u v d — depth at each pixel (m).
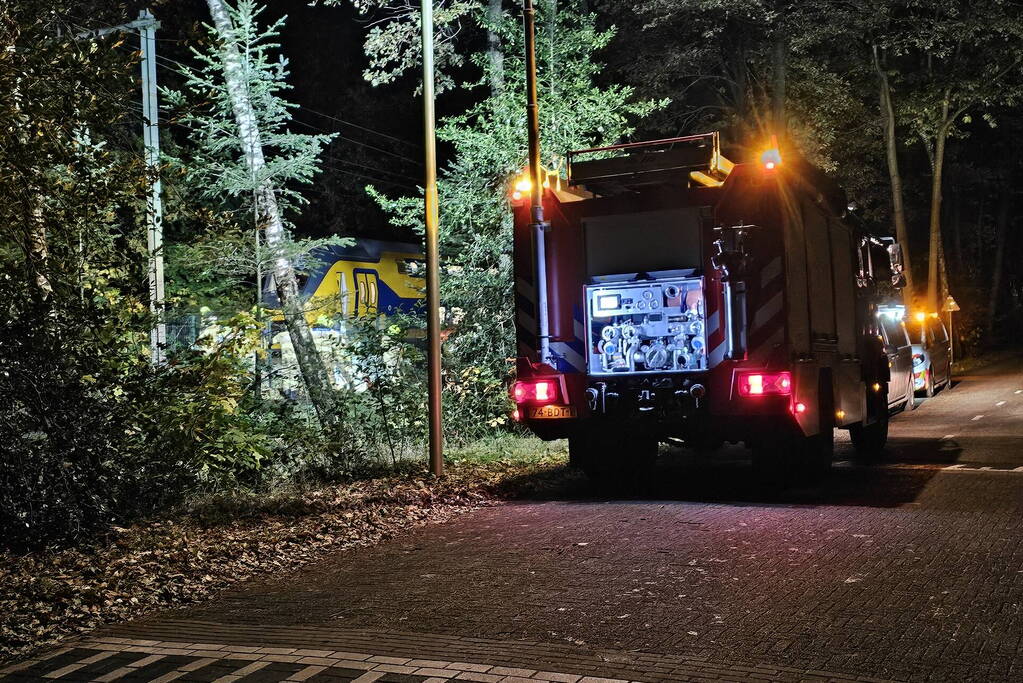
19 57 8.78
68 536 9.62
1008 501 10.56
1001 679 5.44
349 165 36.94
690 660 5.84
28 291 9.46
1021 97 38.12
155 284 13.90
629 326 11.70
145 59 14.05
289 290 18.44
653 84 32.38
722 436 11.88
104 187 9.54
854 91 38.47
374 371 14.86
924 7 34.50
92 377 9.82
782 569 7.89
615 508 10.94
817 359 12.17
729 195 11.32
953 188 49.81
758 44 33.56
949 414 21.23
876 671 5.59
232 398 11.61
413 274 19.45
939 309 41.16
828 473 12.72
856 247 14.37
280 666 5.96
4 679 5.94
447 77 22.27
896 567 7.83
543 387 12.02
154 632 6.88
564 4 21.61
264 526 10.23
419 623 6.79
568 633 6.43
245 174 18.64
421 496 11.71
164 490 11.16
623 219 11.78
